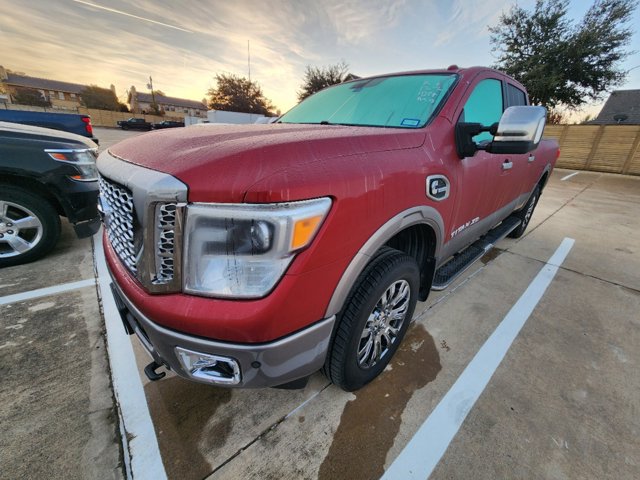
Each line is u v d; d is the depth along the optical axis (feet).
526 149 5.26
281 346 3.69
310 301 3.75
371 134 4.70
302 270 3.51
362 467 4.55
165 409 5.32
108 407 5.33
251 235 3.28
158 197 3.32
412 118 6.20
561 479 4.44
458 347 7.03
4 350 6.44
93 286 8.89
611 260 12.35
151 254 3.52
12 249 9.80
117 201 4.29
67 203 9.82
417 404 5.56
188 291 3.51
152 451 4.67
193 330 3.51
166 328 3.65
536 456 4.74
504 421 5.29
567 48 51.62
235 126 5.80
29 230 10.12
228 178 3.27
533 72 53.72
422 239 6.16
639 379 6.33
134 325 4.61
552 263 11.78
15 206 9.50
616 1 48.93
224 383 3.89
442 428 5.14
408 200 4.77
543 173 13.28
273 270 3.39
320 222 3.53
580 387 6.07
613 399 5.82
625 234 15.94
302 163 3.58
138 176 3.61
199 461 4.56
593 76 52.34
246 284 3.40
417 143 5.23
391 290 5.40
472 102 6.91
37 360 6.24
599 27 49.78
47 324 7.27
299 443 4.85
